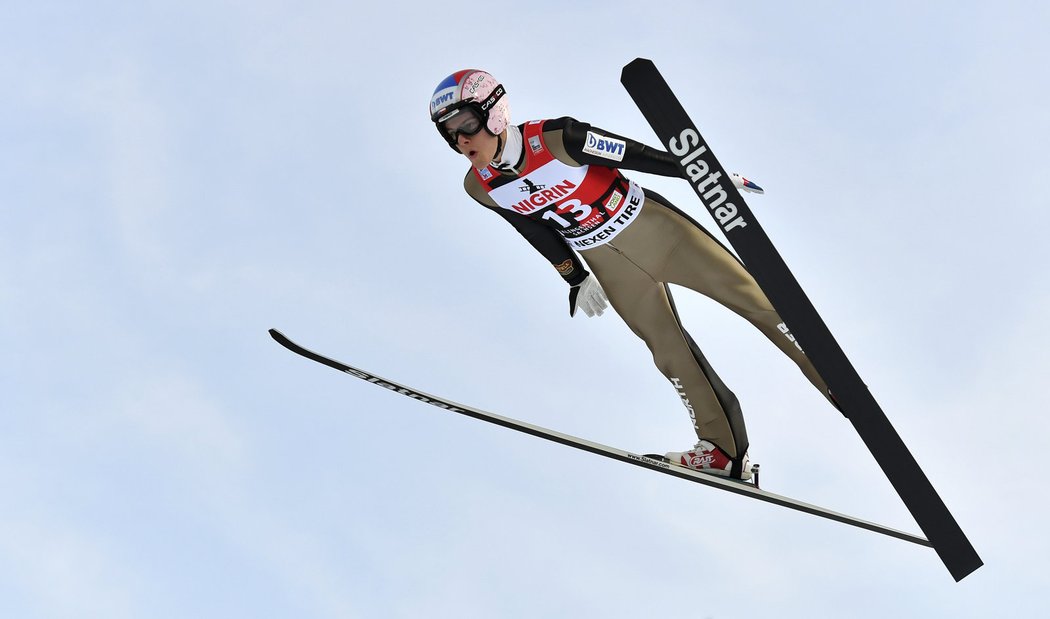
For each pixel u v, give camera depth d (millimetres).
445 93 11750
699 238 12883
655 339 13516
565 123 11930
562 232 13164
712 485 13328
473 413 13070
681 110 10734
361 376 13086
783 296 11094
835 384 11367
